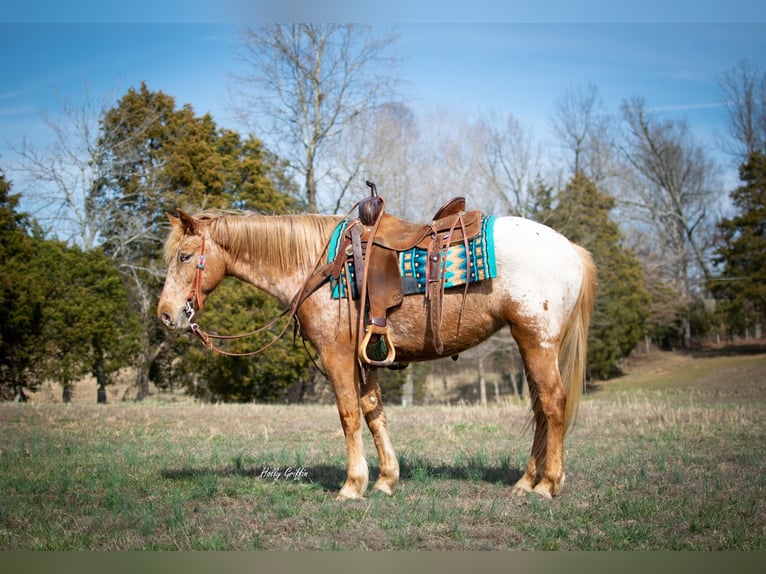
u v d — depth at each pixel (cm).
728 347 3828
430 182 2502
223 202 2486
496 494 564
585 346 573
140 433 1004
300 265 593
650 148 4319
